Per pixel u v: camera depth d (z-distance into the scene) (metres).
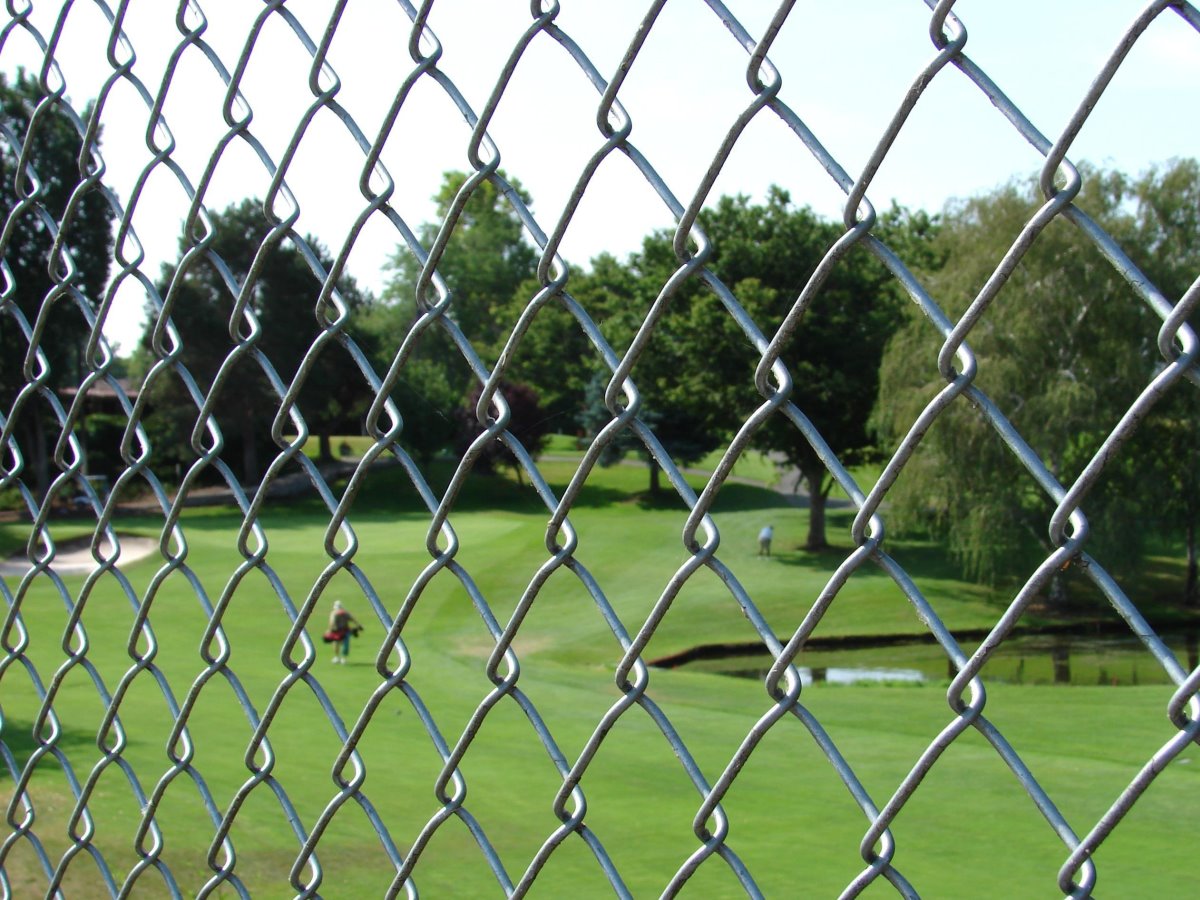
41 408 26.41
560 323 43.91
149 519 42.22
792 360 41.41
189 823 9.32
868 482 44.66
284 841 9.20
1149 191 26.84
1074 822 11.65
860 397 41.75
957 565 39.38
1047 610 32.25
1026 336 28.72
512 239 46.03
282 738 15.05
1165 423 27.75
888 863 1.22
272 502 47.56
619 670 1.46
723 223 42.47
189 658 23.97
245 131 1.82
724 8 1.25
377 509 47.44
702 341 41.78
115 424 43.59
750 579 39.31
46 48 2.18
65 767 2.33
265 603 32.38
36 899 6.98
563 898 8.50
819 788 13.22
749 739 1.32
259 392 35.75
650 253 43.59
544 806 11.74
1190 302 0.95
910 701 21.70
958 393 1.09
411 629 30.91
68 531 38.41
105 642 25.86
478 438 1.56
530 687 22.38
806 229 41.16
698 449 52.75
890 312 40.53
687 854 10.00
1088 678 25.30
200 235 1.90
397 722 17.58
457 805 1.68
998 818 11.76
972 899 9.11
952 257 33.38
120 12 2.02
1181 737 1.00
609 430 1.40
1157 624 31.12
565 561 1.51
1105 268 27.19
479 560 38.91
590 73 1.38
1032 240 1.03
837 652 30.11
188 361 28.86
